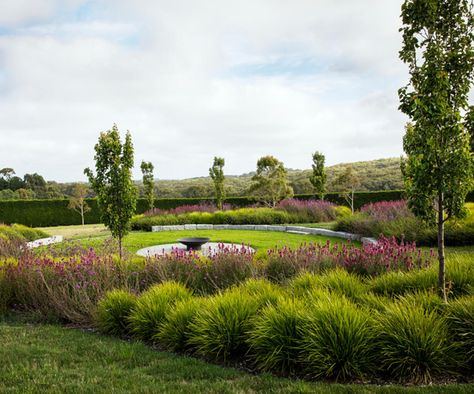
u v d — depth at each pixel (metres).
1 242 11.41
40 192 47.00
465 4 4.67
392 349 3.83
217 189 27.30
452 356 3.84
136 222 21.58
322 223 20.47
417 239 11.82
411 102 4.73
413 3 4.78
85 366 4.30
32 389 3.63
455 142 4.58
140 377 3.91
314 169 26.84
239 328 4.52
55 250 10.02
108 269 7.20
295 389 3.47
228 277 7.18
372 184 42.88
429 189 4.66
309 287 5.60
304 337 3.99
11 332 5.70
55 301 6.44
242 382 3.73
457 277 5.50
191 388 3.58
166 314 5.09
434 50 4.56
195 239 13.70
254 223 21.17
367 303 4.76
